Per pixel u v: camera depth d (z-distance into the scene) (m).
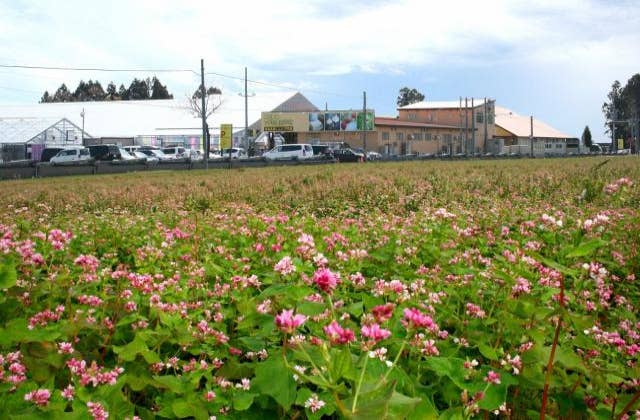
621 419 2.82
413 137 87.69
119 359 3.08
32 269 4.49
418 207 13.64
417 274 4.92
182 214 11.40
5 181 27.20
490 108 104.12
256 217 8.62
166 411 2.73
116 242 7.20
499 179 19.52
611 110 143.62
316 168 35.44
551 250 5.73
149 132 69.44
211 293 4.32
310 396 2.58
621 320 4.36
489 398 2.64
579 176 19.19
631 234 7.10
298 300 3.33
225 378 2.99
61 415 2.41
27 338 2.91
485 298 4.15
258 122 79.25
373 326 2.37
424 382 3.13
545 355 2.92
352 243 6.35
